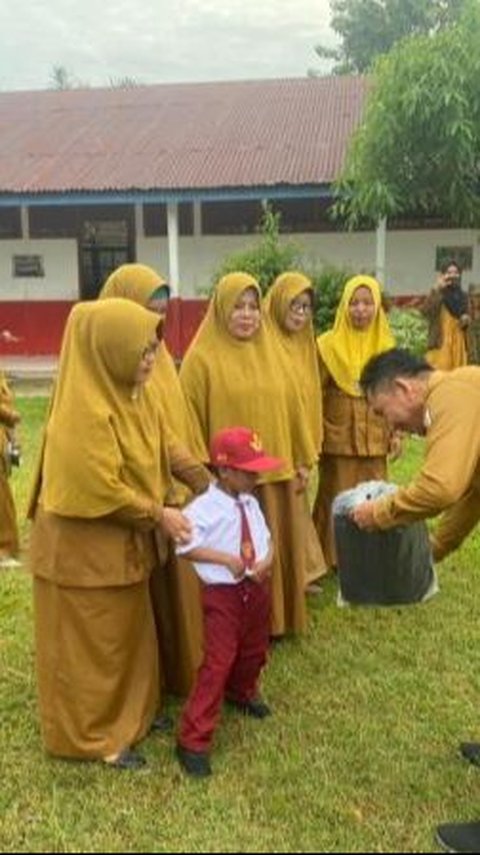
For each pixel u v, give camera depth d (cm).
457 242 1523
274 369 455
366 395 318
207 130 1759
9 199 1505
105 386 338
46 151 1677
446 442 288
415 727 388
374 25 3850
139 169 1554
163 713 401
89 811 334
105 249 1622
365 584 350
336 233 1550
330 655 458
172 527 350
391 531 336
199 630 400
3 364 1557
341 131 1691
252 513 373
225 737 382
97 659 356
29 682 432
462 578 562
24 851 312
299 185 1448
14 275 1633
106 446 333
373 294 538
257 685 402
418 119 1163
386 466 561
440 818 329
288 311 500
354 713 401
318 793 343
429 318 1000
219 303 449
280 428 450
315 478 719
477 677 433
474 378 297
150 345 335
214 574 359
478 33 1157
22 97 2122
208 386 444
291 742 378
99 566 348
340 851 311
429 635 481
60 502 338
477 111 1162
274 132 1712
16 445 603
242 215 1573
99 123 1856
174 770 358
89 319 335
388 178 1220
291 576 467
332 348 541
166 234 1602
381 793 343
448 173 1202
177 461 386
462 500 349
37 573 355
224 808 334
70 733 360
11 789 347
